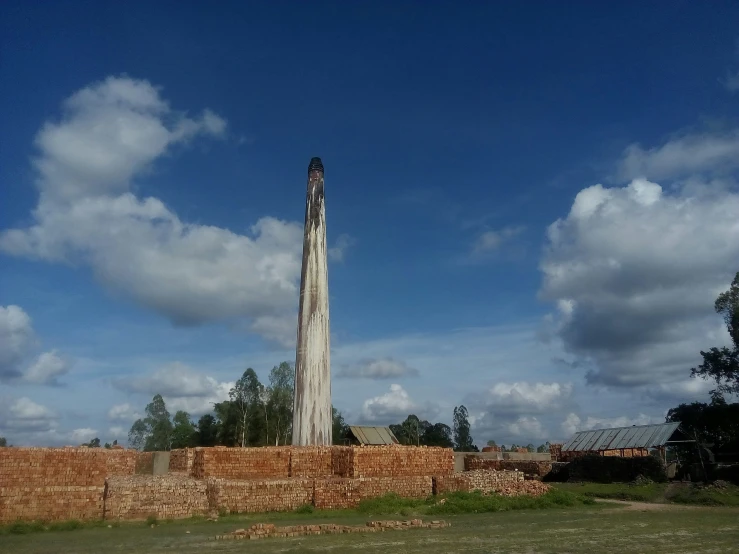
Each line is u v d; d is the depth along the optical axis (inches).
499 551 603.5
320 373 1539.1
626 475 1573.6
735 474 1437.0
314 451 1206.9
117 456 1048.2
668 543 656.4
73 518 867.4
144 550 621.9
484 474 1232.8
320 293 1610.5
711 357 1733.5
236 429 2465.6
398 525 808.3
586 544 650.8
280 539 701.9
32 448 980.6
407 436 3065.9
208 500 974.4
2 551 626.8
